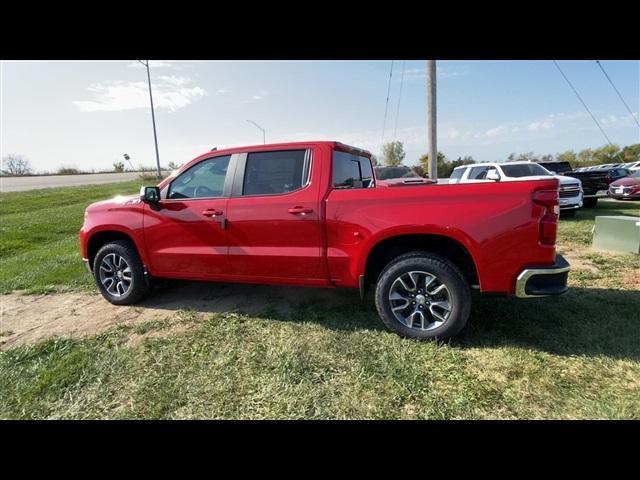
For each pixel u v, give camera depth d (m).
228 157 3.61
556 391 2.33
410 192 2.94
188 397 2.41
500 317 3.41
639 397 2.23
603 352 2.75
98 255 4.19
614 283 4.27
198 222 3.62
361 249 3.07
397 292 3.09
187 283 4.95
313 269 3.28
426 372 2.59
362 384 2.48
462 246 2.89
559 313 3.46
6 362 2.91
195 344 3.14
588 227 8.01
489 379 2.48
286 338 3.18
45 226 9.98
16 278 5.26
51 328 3.60
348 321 3.49
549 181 2.68
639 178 12.67
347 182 3.66
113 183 28.98
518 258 2.71
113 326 3.59
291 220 3.27
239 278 3.58
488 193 2.76
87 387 2.56
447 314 2.93
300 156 3.37
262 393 2.43
